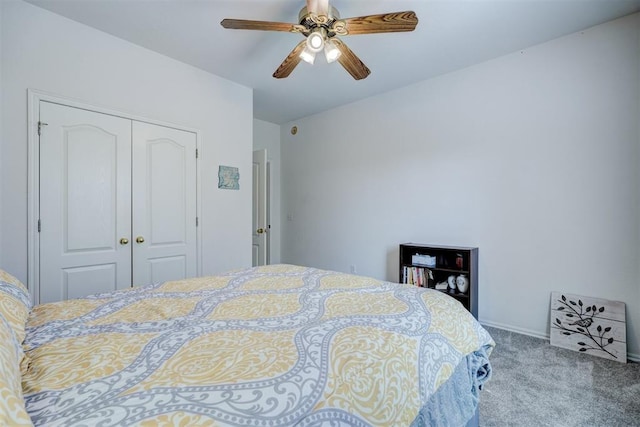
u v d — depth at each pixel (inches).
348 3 79.8
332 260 167.0
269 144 190.5
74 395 25.0
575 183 94.1
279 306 49.1
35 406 23.4
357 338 36.1
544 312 99.6
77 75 87.8
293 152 187.8
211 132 120.6
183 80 111.8
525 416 61.1
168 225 108.6
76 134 87.9
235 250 129.3
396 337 37.9
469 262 107.2
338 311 46.1
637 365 81.4
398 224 138.6
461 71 117.6
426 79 127.0
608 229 88.9
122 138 97.0
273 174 193.0
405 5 80.4
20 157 78.8
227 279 68.2
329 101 153.4
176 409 23.4
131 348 34.0
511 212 106.3
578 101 93.3
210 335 37.4
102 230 93.2
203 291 58.7
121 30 91.8
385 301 51.1
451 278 114.4
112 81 94.5
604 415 61.2
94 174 91.4
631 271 85.4
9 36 77.1
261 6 81.5
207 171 119.7
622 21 86.1
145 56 101.7
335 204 165.0
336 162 164.1
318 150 173.3
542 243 100.1
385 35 94.2
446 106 122.0
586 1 79.1
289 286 61.9
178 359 31.4
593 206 91.2
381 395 30.2
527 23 88.4
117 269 96.4
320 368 30.1
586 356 87.0
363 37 95.3
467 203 116.9
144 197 102.4
